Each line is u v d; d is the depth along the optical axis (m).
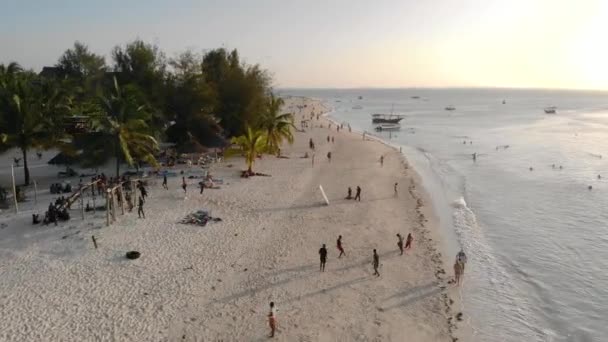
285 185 46.12
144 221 33.19
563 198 45.84
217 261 26.88
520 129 120.31
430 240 32.25
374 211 38.34
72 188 42.47
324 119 148.38
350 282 25.16
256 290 23.70
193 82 62.41
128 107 43.41
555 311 23.47
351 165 59.66
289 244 30.05
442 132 113.44
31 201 37.88
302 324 20.83
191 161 55.41
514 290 25.56
